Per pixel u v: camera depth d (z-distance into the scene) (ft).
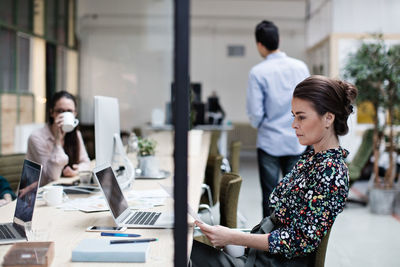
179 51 3.06
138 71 35.24
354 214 15.96
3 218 6.21
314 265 5.02
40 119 26.61
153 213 6.44
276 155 10.96
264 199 11.20
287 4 36.45
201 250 5.72
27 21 25.40
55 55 29.76
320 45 27.71
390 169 16.49
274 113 10.84
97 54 35.12
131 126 35.22
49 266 4.31
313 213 4.72
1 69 22.50
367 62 15.64
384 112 16.37
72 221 6.09
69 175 9.78
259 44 10.99
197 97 26.12
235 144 14.02
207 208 9.58
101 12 34.83
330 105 4.82
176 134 3.17
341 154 4.90
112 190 6.03
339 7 24.77
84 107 34.96
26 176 5.59
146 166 9.61
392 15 24.54
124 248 4.60
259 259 5.09
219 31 37.09
